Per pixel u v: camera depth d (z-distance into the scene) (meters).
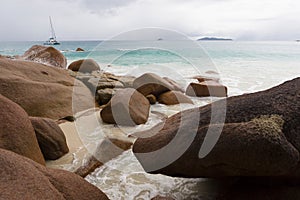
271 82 9.88
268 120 2.34
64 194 2.05
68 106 5.80
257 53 21.44
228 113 2.65
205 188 3.05
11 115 2.86
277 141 2.06
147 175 3.41
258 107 2.59
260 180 2.55
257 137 2.12
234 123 2.45
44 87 5.79
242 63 15.29
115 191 3.07
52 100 5.64
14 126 2.78
